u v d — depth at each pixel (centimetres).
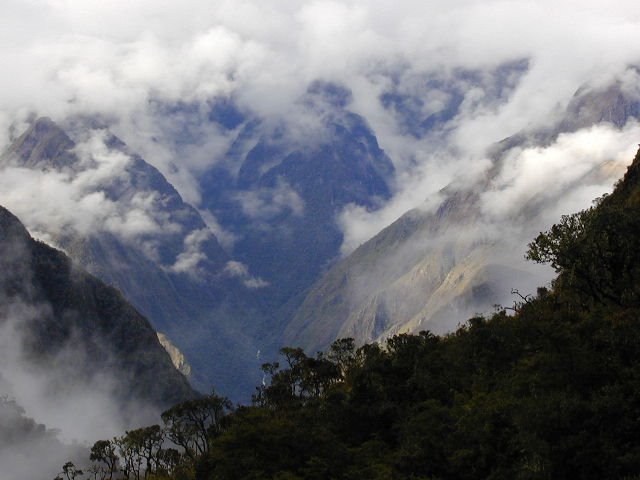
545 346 5991
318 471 6309
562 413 4825
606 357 5575
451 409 6525
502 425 5578
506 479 5072
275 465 6456
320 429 7006
